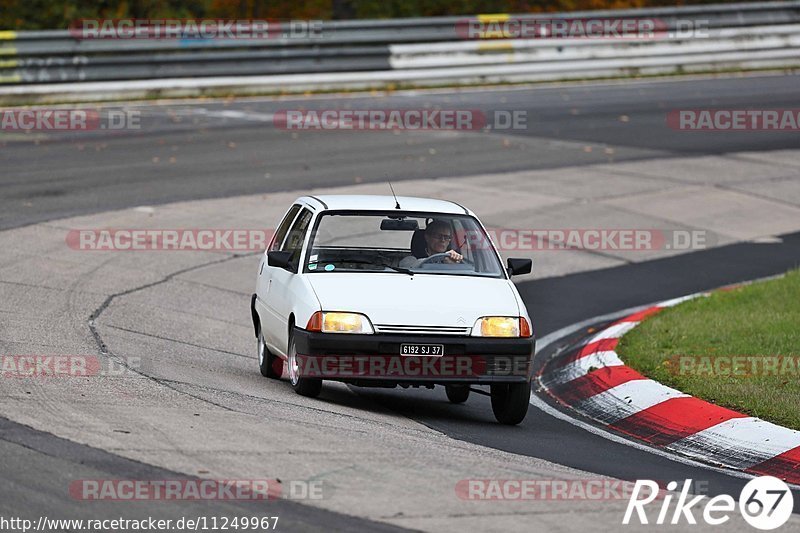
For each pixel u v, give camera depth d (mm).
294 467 26312
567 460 30469
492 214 70438
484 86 112938
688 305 52938
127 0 120562
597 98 107750
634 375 40188
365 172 78375
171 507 23141
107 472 25047
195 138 87438
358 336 33938
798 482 30016
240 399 33938
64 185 71375
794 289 54656
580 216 71688
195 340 45250
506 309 35094
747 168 85125
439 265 37719
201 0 125438
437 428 33844
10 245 57094
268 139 88000
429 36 111812
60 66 99438
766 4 124062
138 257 57500
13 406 30062
